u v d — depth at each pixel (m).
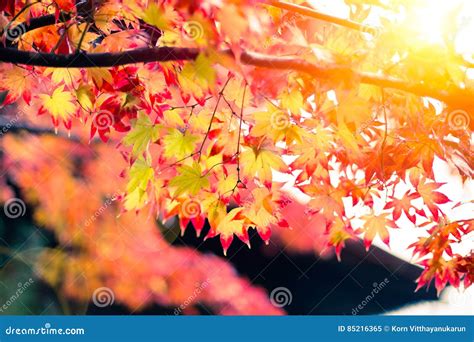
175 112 2.75
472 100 2.30
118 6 2.44
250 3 2.01
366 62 2.28
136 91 2.69
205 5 1.97
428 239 2.90
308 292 4.65
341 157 2.64
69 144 4.16
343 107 2.29
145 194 2.72
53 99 3.01
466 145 2.58
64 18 2.66
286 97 2.40
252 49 2.16
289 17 2.56
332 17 2.32
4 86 2.92
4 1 2.57
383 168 2.59
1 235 4.17
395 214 2.88
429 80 2.29
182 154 2.67
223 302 4.45
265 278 4.60
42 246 4.23
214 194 2.68
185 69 2.27
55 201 4.19
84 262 4.25
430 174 2.57
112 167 4.18
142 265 4.29
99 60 2.51
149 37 2.63
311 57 2.19
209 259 4.48
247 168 2.65
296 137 2.52
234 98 2.59
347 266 4.70
